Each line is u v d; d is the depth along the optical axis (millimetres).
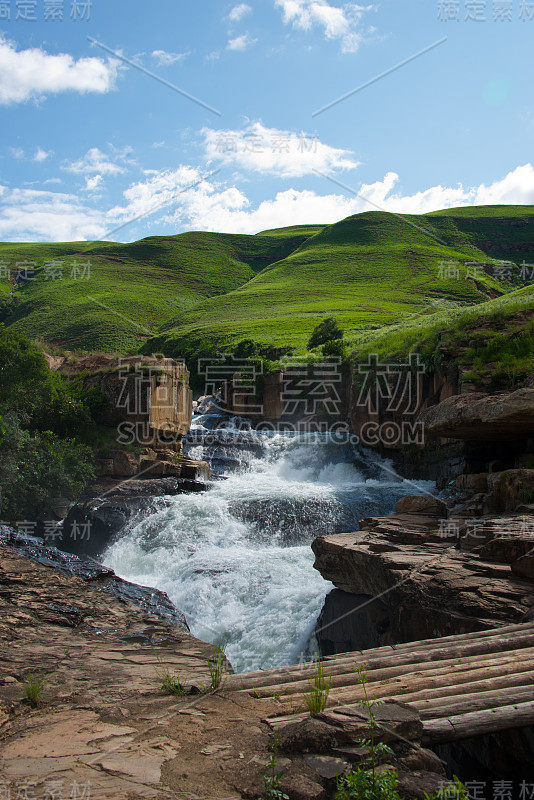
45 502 17891
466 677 4965
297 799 3223
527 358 18484
